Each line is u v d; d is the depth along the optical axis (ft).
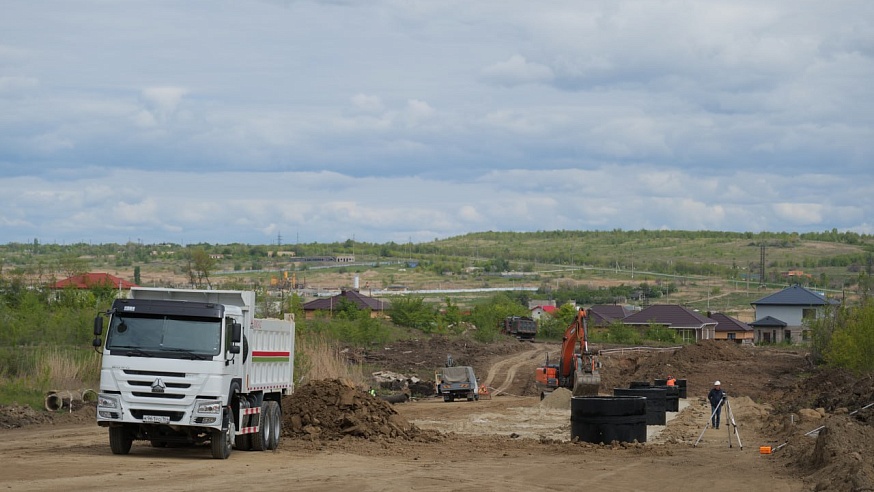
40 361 131.85
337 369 174.50
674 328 406.41
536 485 59.16
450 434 98.02
